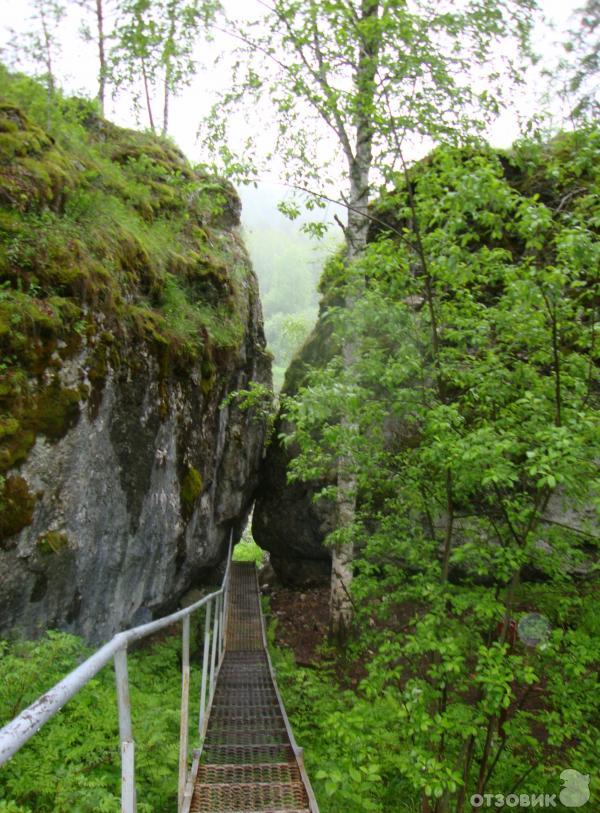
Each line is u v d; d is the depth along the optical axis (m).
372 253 4.25
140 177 9.52
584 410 3.39
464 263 3.57
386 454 4.48
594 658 3.32
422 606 4.91
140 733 4.06
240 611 11.41
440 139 4.18
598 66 4.03
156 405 6.72
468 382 3.80
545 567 3.78
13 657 3.85
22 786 3.15
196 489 8.03
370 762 3.52
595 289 3.35
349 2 4.86
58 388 4.97
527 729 3.88
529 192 7.57
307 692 6.80
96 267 5.79
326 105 5.27
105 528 5.66
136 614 7.00
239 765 4.44
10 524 4.40
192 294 8.84
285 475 12.16
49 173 5.79
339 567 8.63
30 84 7.43
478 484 3.75
